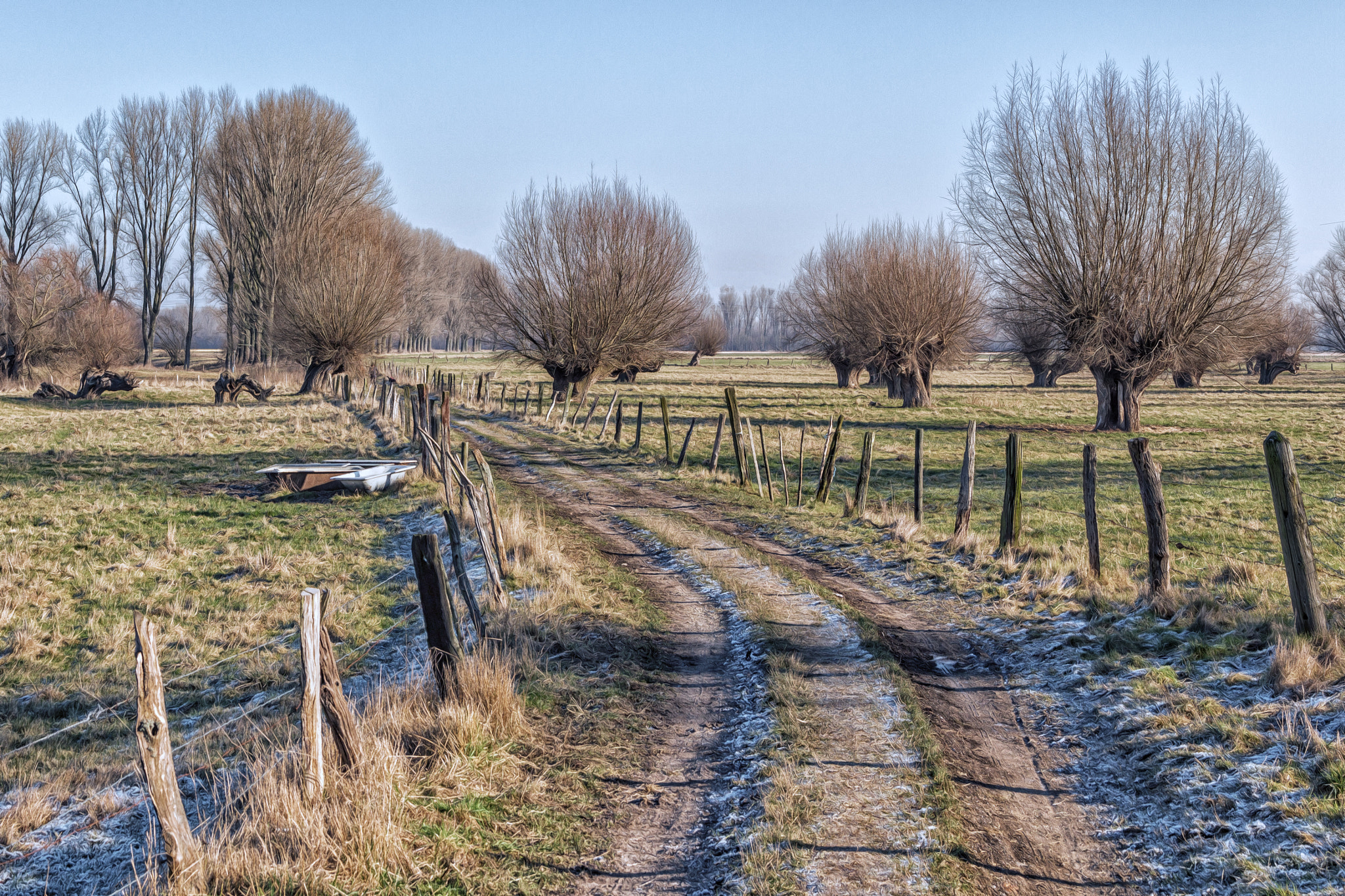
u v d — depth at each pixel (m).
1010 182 36.34
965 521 15.07
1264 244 33.91
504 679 7.82
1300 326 84.44
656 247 45.84
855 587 12.80
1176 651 8.79
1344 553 13.70
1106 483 23.59
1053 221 35.44
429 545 7.70
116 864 5.83
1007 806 6.34
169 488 21.56
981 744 7.43
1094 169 34.50
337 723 6.36
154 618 12.28
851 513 18.16
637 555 14.94
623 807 6.39
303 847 5.39
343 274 50.69
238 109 62.22
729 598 12.10
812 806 6.22
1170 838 5.73
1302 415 48.25
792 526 17.17
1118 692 8.05
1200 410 51.84
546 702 8.15
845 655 9.60
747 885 5.33
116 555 15.48
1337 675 7.22
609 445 30.64
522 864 5.60
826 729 7.62
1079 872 5.49
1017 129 35.94
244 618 12.07
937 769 6.76
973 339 54.38
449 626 7.80
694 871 5.55
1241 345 36.09
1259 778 6.09
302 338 51.34
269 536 16.86
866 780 6.65
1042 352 40.34
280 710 8.73
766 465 20.70
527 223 45.50
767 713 7.95
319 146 59.59
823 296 65.94
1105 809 6.25
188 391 55.66
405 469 21.89
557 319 45.47
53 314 55.09
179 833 5.14
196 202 81.88
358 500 20.30
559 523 17.27
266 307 64.56
